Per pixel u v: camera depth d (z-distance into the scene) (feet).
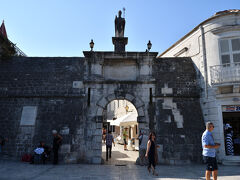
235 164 28.78
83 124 32.12
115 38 37.93
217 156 30.30
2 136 31.22
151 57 35.14
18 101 33.30
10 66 35.50
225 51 32.76
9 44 37.58
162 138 31.30
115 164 29.58
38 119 32.19
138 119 32.63
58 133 31.32
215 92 31.73
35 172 22.70
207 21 35.09
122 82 34.14
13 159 30.14
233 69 30.58
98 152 30.73
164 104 33.42
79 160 30.30
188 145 30.81
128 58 35.14
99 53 34.99
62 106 33.12
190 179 20.15
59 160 29.91
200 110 33.53
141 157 28.96
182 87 34.50
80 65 35.45
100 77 34.45
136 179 20.07
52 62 35.96
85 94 33.65
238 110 30.50
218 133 30.66
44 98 33.55
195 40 37.17
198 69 35.40
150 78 34.40
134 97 33.58
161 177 21.01
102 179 19.97
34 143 30.86
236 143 31.86
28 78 34.53
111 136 35.24
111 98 33.47
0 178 19.31
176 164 29.66
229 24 32.89
